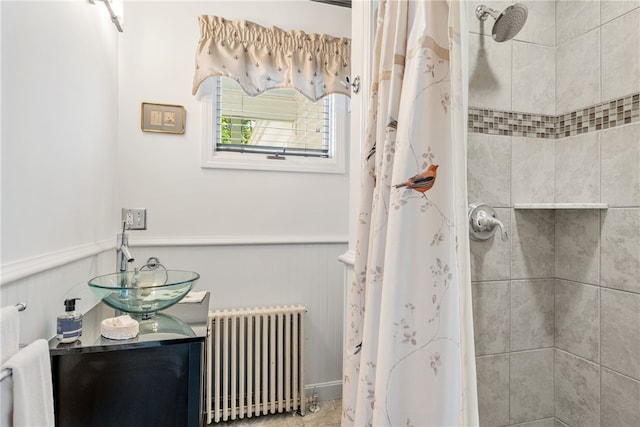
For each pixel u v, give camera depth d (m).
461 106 0.79
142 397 1.11
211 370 2.01
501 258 1.19
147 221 2.02
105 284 1.38
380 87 1.01
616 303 1.08
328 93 2.26
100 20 1.58
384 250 0.93
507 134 1.20
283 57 2.20
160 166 2.04
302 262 2.28
